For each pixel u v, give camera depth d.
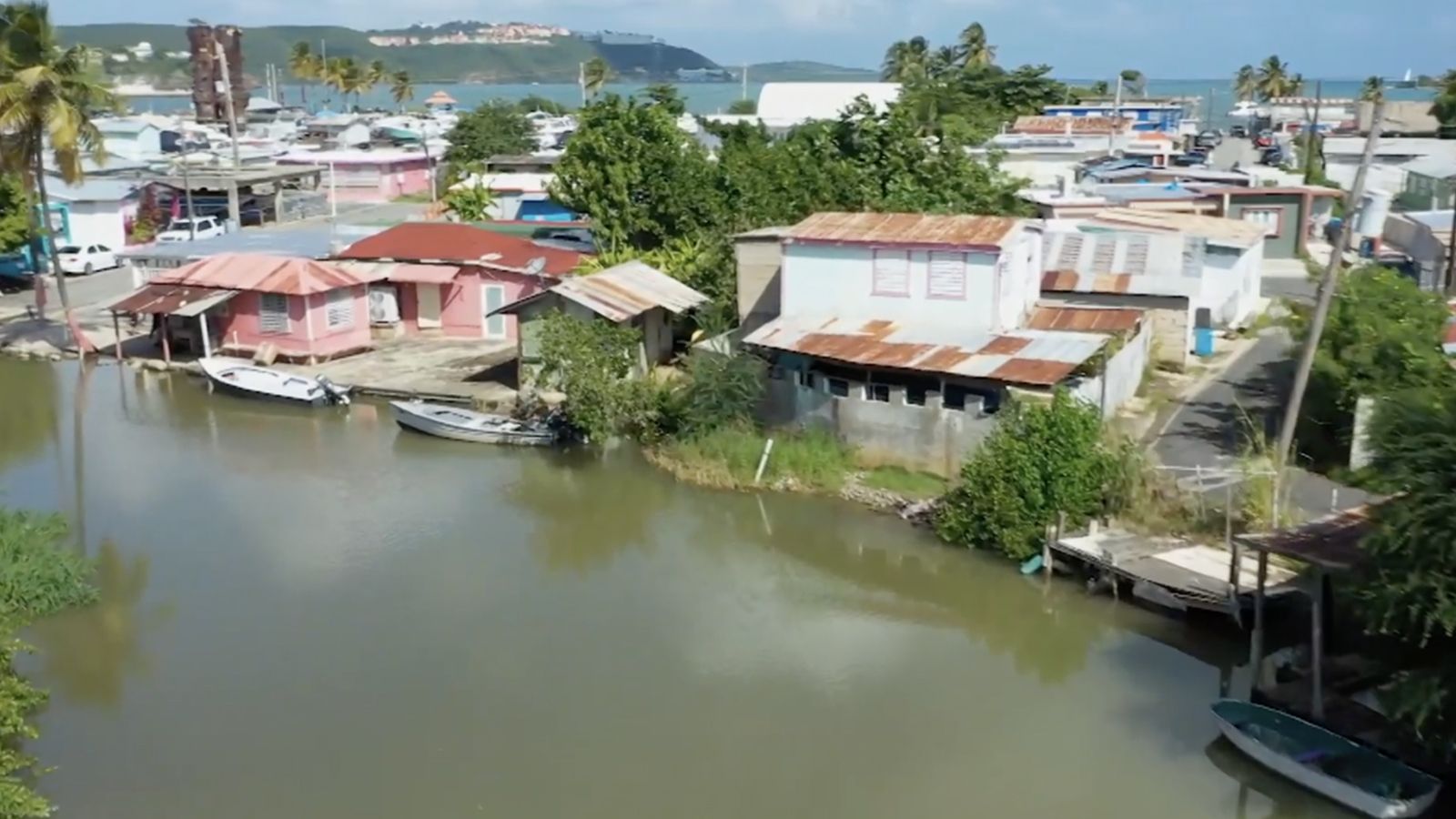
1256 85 144.88
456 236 48.31
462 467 33.47
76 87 42.66
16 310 51.03
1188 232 41.91
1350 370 28.53
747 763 19.19
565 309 37.03
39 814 16.50
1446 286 42.75
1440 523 16.14
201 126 114.50
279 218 72.06
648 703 20.98
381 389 39.62
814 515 29.23
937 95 78.56
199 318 43.88
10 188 48.50
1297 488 27.00
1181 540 24.94
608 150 46.88
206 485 32.06
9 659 19.39
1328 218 59.59
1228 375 36.44
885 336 31.44
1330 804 17.48
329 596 25.22
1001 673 22.08
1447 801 17.16
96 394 41.00
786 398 32.22
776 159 48.47
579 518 29.83
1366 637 20.38
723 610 24.80
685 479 31.64
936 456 29.44
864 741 19.86
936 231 32.88
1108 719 20.39
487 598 25.22
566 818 17.75
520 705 20.86
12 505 30.38
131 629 23.66
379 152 90.06
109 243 62.00
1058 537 25.23
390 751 19.45
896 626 24.08
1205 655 22.41
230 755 19.28
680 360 38.91
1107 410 30.77
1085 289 37.53
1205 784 18.52
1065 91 102.75
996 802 18.14
